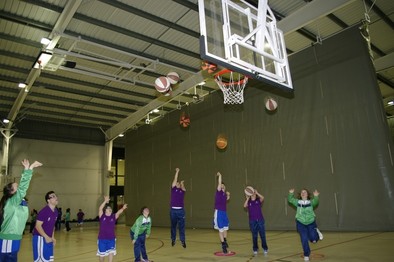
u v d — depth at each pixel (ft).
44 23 30.58
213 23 16.87
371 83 31.07
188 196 49.11
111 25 31.32
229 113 45.01
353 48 32.68
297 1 28.94
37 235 13.80
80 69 39.68
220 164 45.01
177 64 39.70
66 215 53.98
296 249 22.31
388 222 28.45
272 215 37.52
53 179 60.64
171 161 53.52
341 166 32.22
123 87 46.29
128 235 42.04
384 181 29.14
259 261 18.61
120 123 60.18
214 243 28.58
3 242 11.60
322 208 32.99
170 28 32.09
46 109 54.19
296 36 34.63
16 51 35.68
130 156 64.03
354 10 30.73
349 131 32.09
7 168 54.03
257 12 19.44
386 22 32.19
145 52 36.65
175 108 54.80
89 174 64.90
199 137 49.06
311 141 35.04
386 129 29.68
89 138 65.98
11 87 44.37
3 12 28.60
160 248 27.02
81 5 28.32
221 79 38.19
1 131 53.16
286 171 36.91
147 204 57.47
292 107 37.35
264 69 18.12
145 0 28.04
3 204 11.86
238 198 41.83
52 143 62.03
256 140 40.86
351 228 30.60
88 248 29.37
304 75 36.50
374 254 18.40
